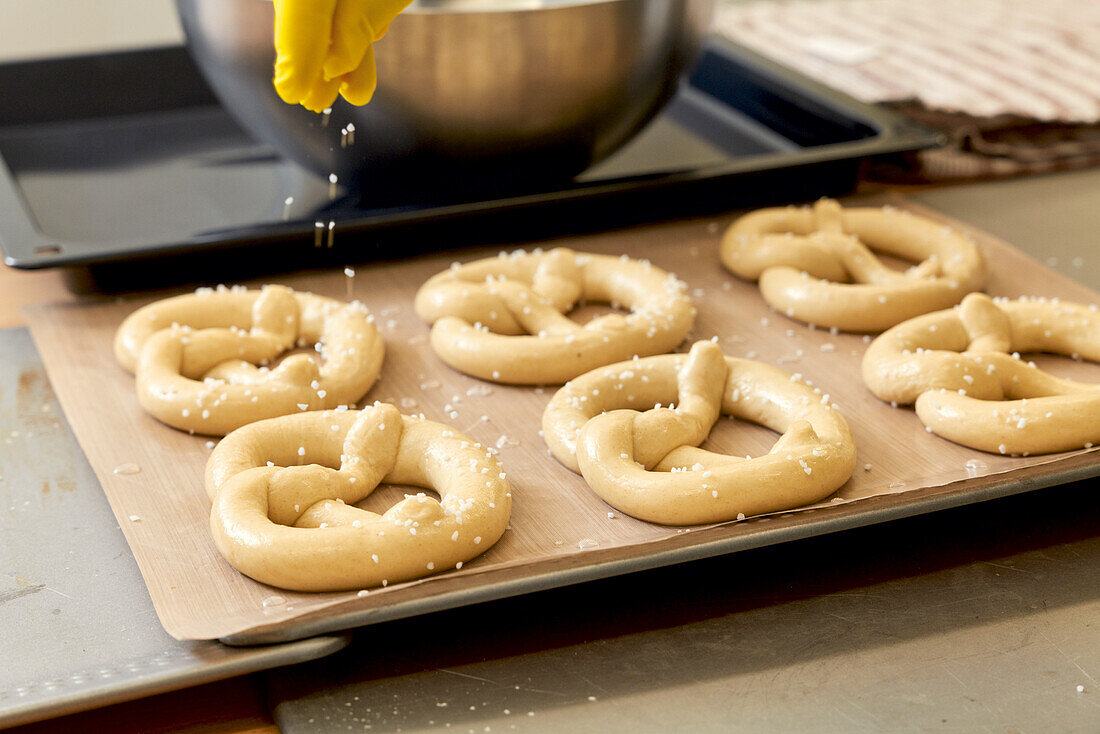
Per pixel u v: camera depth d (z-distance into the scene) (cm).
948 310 106
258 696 89
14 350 104
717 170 114
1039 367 104
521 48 104
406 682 88
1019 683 88
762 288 109
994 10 149
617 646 90
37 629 89
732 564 93
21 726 87
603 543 92
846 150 115
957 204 119
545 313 105
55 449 98
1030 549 94
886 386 101
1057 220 117
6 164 118
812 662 89
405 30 103
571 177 114
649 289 107
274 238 107
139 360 101
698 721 87
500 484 94
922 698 88
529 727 87
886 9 148
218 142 123
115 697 86
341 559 90
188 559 92
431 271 112
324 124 107
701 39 112
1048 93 129
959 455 97
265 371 102
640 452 96
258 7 103
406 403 101
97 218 113
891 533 95
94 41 152
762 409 100
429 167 109
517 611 91
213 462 95
